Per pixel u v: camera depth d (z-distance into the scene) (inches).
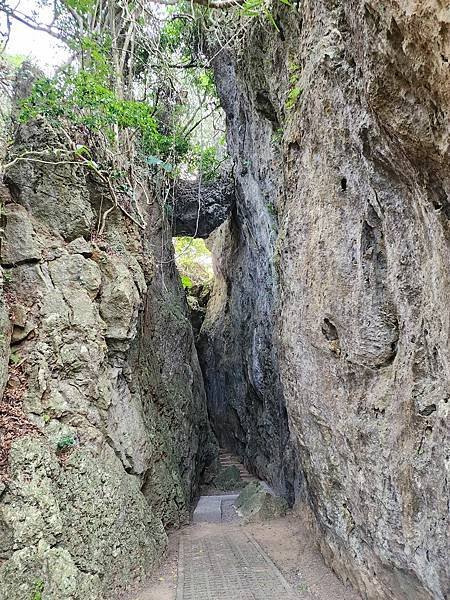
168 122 460.8
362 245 190.4
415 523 157.3
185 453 434.0
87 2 332.8
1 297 226.4
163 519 337.7
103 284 288.2
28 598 175.6
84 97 290.8
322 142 212.1
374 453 184.9
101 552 219.5
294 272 257.1
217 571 260.2
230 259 690.2
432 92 115.3
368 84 136.9
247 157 447.5
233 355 679.7
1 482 187.0
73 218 286.5
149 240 415.5
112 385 278.5
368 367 189.8
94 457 240.2
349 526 224.5
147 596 231.6
